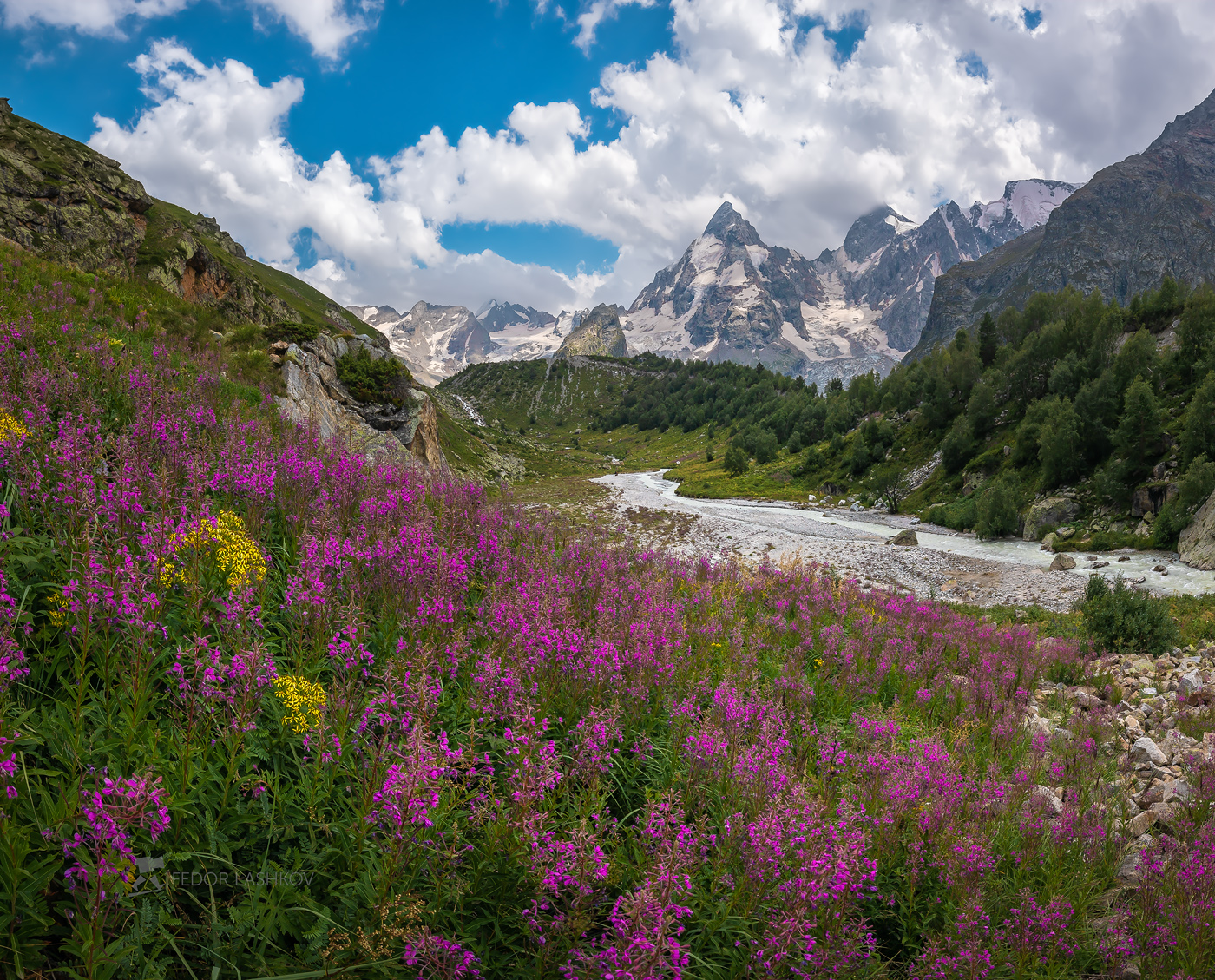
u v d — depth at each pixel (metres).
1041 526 57.94
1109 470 56.03
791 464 120.31
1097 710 11.97
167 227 52.94
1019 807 6.72
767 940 3.93
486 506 10.91
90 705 3.87
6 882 2.82
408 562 6.11
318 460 8.92
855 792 5.97
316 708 4.33
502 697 5.21
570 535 12.70
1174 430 55.06
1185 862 5.68
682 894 3.89
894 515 81.12
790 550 51.16
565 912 3.72
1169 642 17.67
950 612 18.61
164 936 3.06
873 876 4.63
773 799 4.81
